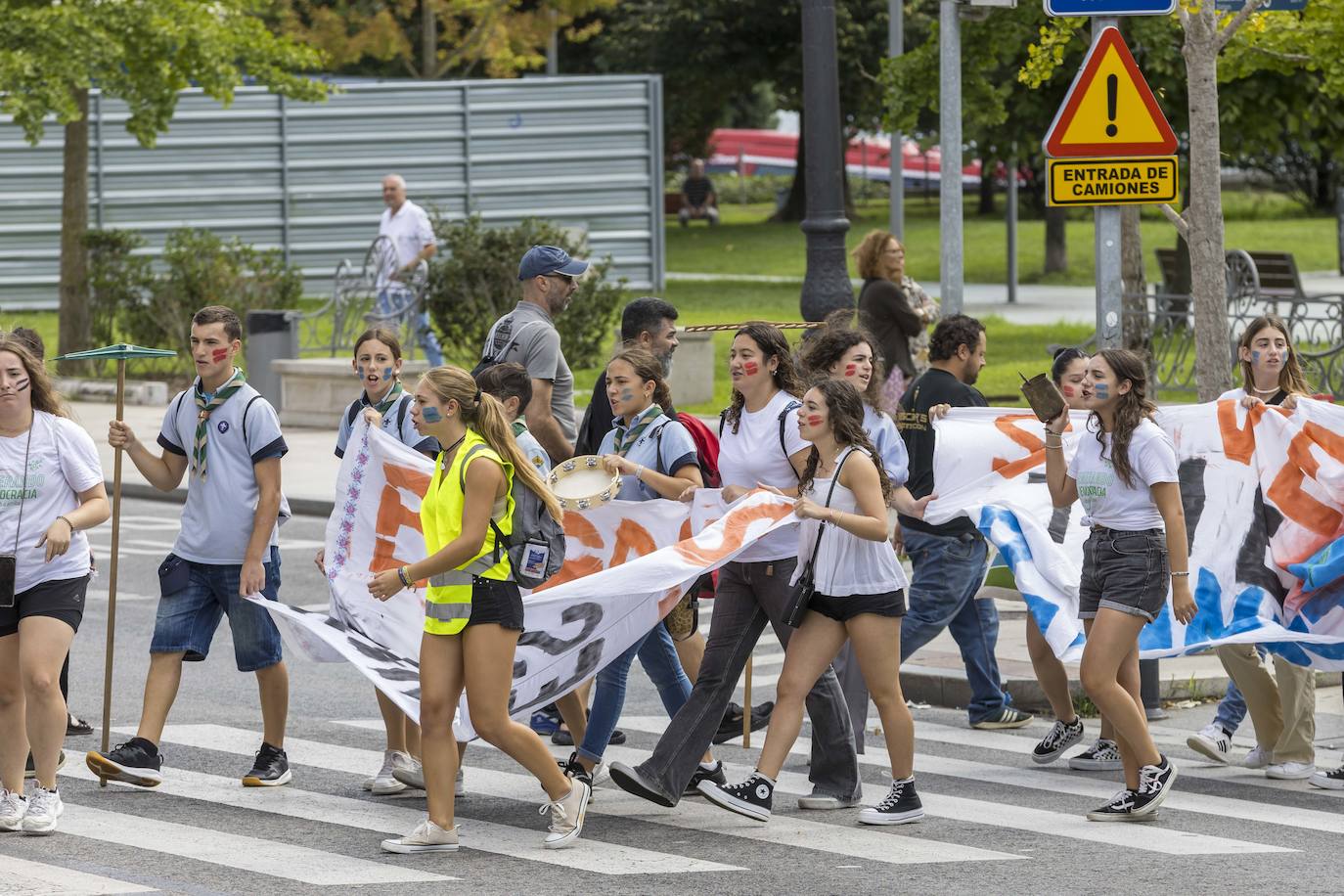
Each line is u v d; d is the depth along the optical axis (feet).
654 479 77.00
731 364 75.36
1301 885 63.82
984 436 88.07
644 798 71.61
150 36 226.17
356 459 79.56
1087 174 91.81
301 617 75.77
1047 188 92.17
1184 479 86.58
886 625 72.08
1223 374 110.93
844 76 449.06
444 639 67.10
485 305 210.18
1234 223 493.77
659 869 65.51
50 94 217.77
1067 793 79.00
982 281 371.97
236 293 239.50
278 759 78.95
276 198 323.57
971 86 204.33
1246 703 83.87
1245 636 81.15
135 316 240.32
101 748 81.00
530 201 331.98
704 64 483.10
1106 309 93.09
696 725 71.92
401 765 76.79
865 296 136.67
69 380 231.50
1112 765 83.92
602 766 81.82
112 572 77.56
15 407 69.67
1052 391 76.02
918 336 137.80
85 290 242.99
